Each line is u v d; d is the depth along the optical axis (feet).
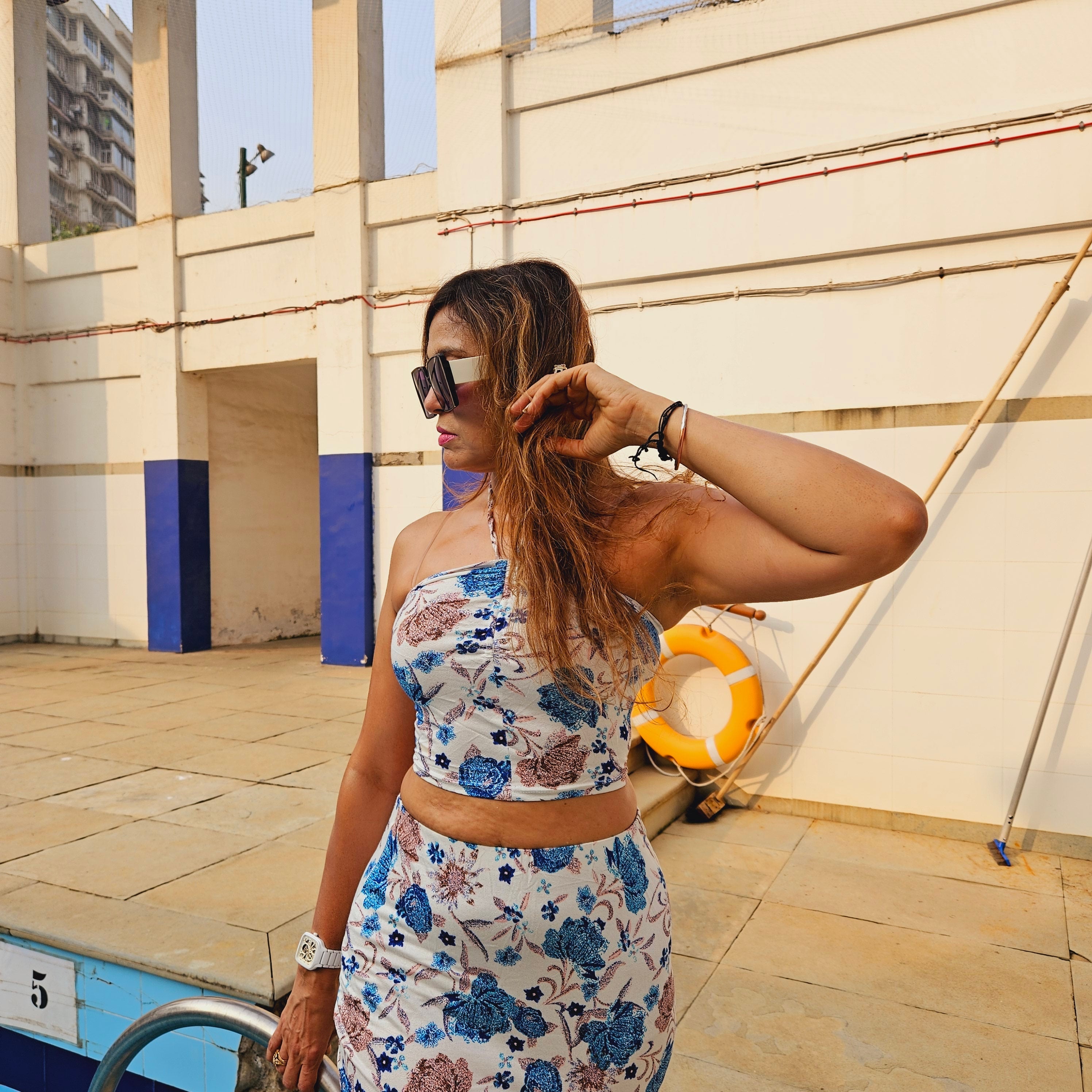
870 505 2.64
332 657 23.25
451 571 3.19
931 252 13.30
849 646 13.80
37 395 28.66
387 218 22.09
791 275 14.33
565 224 16.22
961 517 13.05
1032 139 12.52
